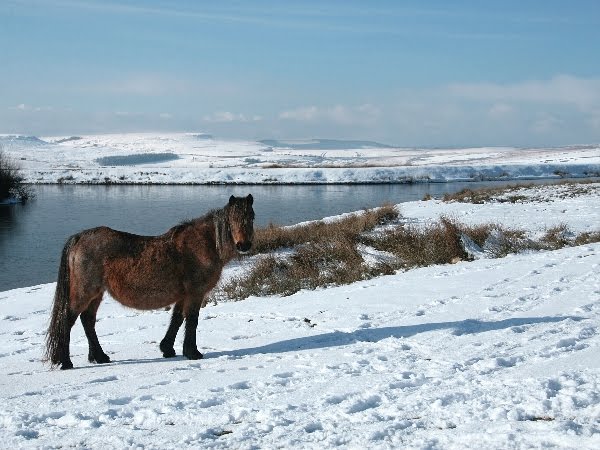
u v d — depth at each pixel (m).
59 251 27.88
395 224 22.80
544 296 9.96
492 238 17.02
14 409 6.00
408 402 5.29
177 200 54.75
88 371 7.72
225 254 8.05
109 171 94.62
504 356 6.75
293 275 15.48
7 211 46.12
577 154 169.00
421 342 7.74
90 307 8.37
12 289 19.59
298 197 54.78
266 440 4.68
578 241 17.17
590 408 4.69
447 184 71.31
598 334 7.44
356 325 9.05
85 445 4.89
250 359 7.70
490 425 4.58
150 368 7.59
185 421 5.32
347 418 5.07
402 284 12.27
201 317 11.11
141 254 7.99
